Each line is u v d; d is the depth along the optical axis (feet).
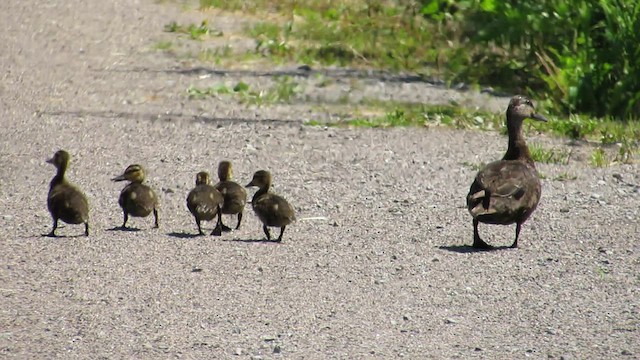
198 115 67.67
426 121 66.74
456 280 38.37
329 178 53.52
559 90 72.13
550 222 46.01
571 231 44.68
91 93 72.84
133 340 32.45
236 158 57.47
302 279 38.29
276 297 36.37
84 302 35.60
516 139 45.19
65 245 42.06
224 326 33.68
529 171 42.86
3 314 34.32
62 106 68.90
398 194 50.70
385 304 35.86
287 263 40.16
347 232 44.52
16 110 67.36
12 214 46.70
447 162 57.26
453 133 64.44
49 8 101.65
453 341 32.71
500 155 59.11
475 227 42.16
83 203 43.21
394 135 63.46
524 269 39.63
